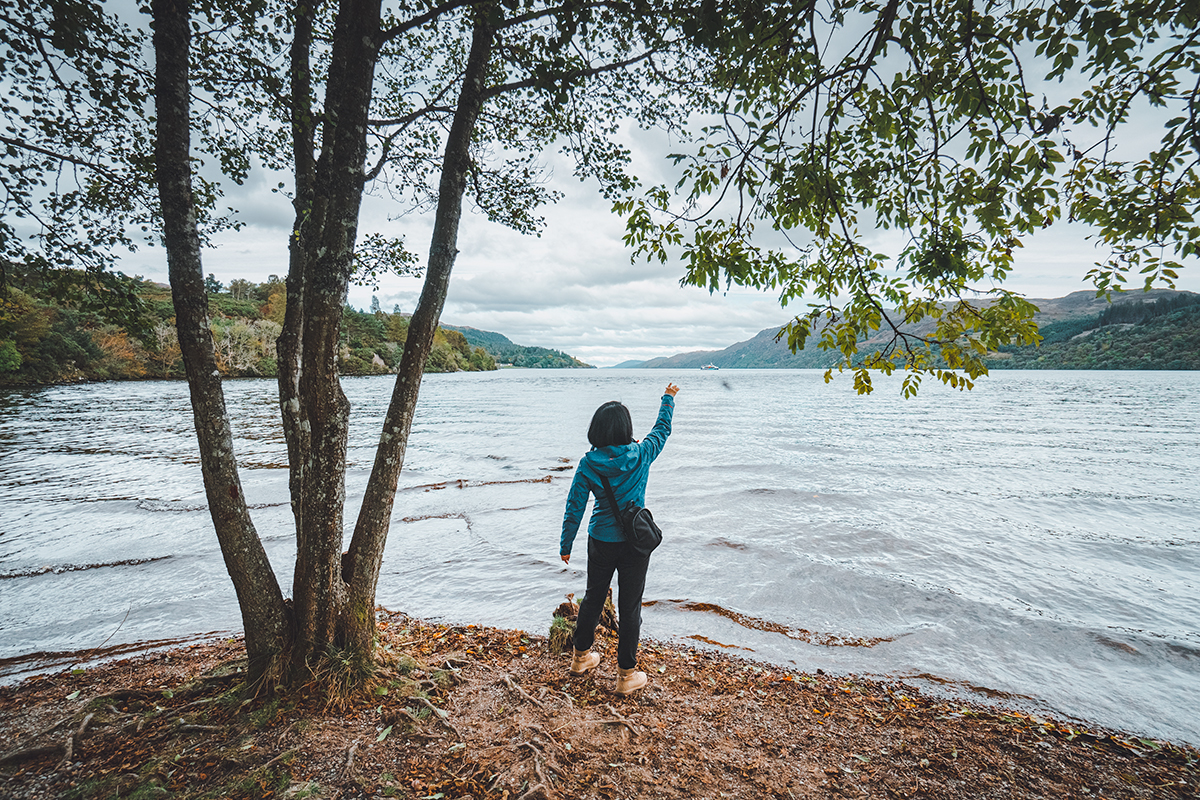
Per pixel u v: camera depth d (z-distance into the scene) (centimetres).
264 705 301
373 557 334
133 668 403
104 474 1385
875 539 802
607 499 333
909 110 283
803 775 280
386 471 331
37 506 1034
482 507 1019
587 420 3016
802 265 331
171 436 2241
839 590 611
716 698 365
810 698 373
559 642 425
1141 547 764
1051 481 1273
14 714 320
